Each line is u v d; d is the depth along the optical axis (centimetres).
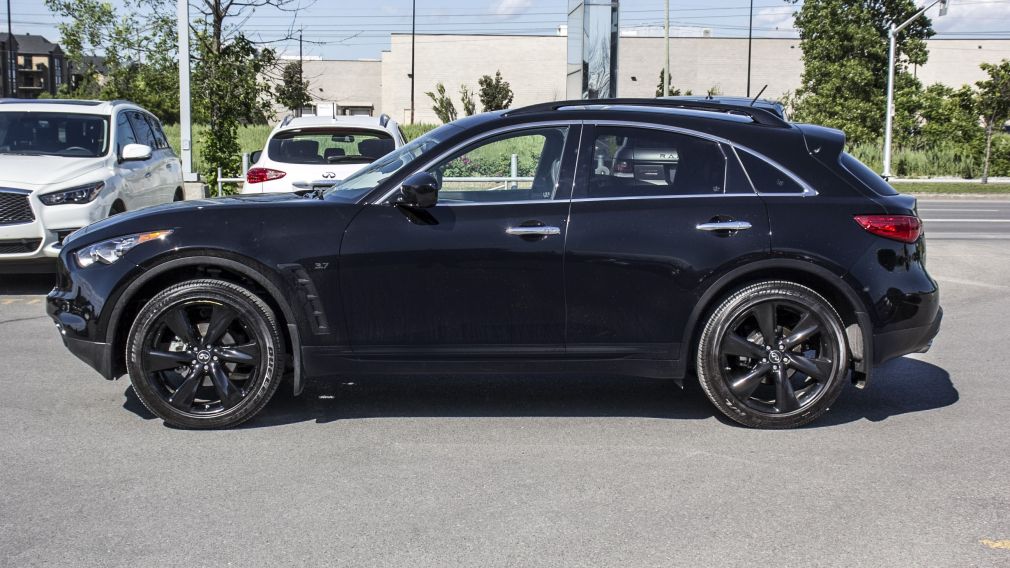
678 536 365
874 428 508
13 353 663
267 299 501
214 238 482
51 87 10775
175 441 478
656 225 491
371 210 492
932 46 6538
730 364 521
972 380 611
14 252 871
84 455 455
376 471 437
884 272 496
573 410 543
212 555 346
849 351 506
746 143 505
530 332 496
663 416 532
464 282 489
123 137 1035
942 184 2886
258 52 1939
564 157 503
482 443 480
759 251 490
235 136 1731
